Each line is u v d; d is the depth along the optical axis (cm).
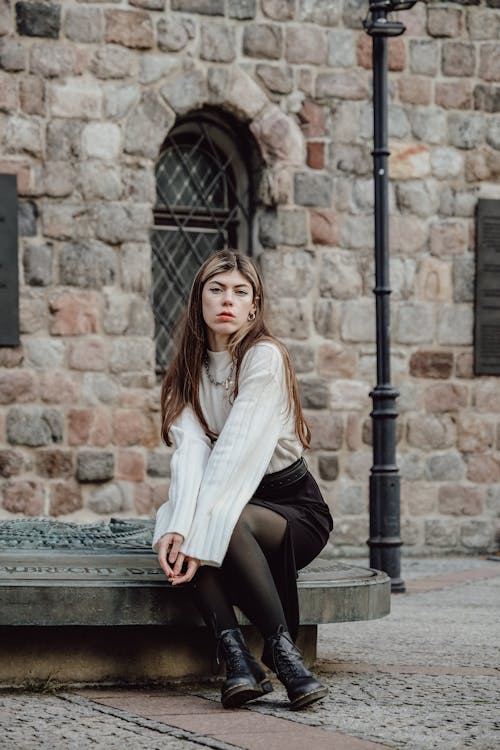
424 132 1225
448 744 372
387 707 432
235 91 1166
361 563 1127
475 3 1241
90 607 451
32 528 583
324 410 1180
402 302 1211
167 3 1148
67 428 1106
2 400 1092
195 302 476
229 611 436
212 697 451
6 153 1106
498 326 1230
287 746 365
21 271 1104
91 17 1127
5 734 380
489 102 1242
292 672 422
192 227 1197
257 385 456
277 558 452
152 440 1127
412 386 1211
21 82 1111
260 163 1182
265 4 1177
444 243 1224
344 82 1197
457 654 572
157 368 1177
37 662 469
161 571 475
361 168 1201
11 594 448
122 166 1132
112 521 632
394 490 899
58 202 1115
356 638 631
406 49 1223
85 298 1116
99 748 361
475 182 1237
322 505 475
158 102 1142
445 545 1213
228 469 442
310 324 1181
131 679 477
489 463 1228
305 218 1185
